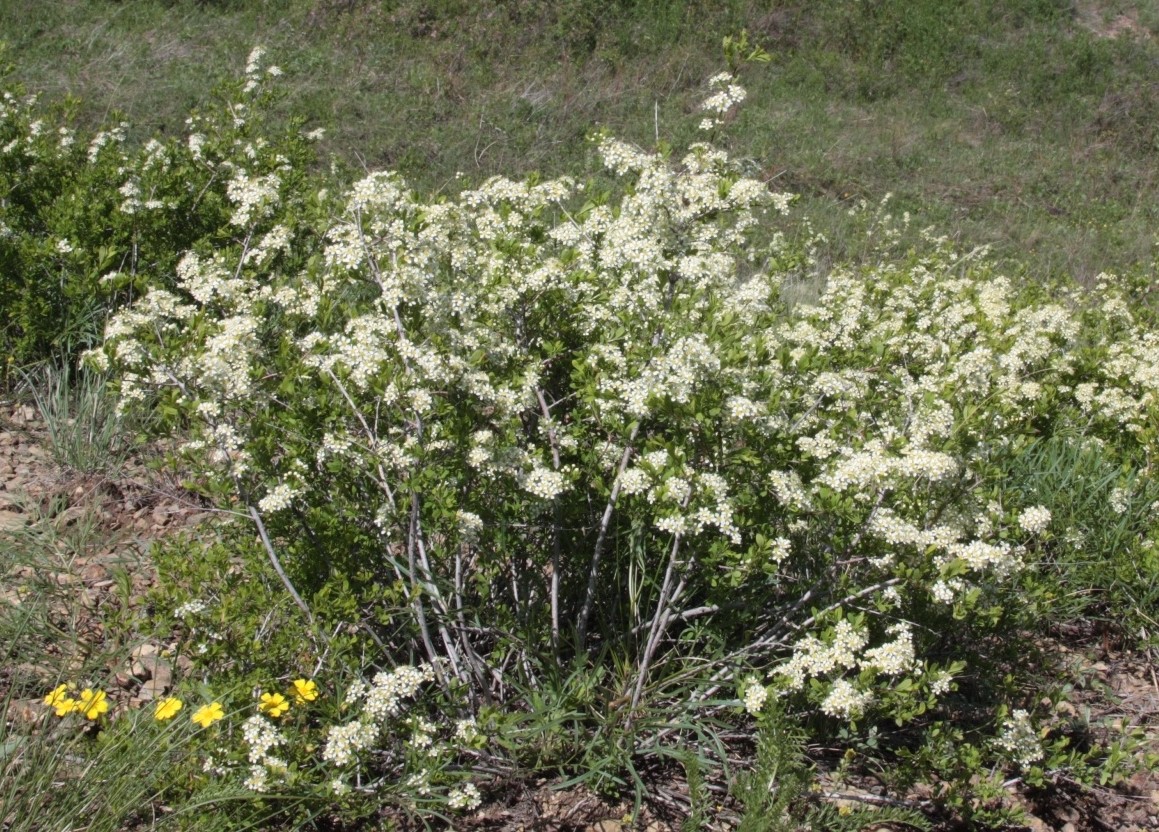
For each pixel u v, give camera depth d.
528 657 3.31
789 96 15.23
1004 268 10.77
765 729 2.97
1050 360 5.86
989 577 3.46
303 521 3.20
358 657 3.25
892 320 5.67
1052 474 4.90
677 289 3.84
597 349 3.52
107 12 13.43
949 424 3.38
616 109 13.62
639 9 16.14
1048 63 17.09
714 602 3.32
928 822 2.98
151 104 11.23
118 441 4.91
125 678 3.46
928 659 3.69
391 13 14.70
